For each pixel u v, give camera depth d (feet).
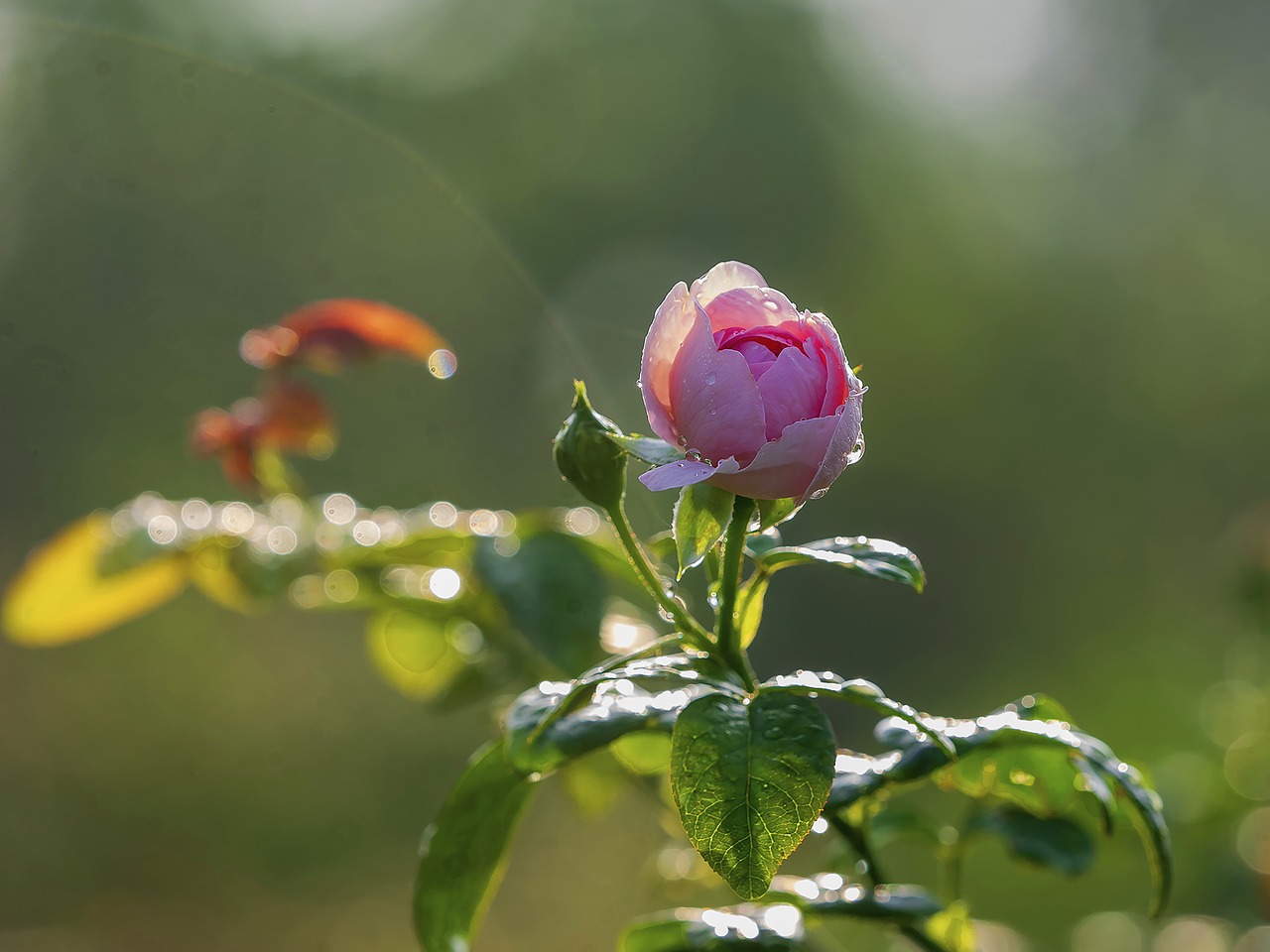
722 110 45.98
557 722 3.46
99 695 15.21
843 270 44.91
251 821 14.35
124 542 5.77
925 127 50.37
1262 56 51.26
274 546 5.75
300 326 6.12
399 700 15.97
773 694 3.22
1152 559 32.91
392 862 14.40
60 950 12.15
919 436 38.81
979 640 28.66
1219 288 45.91
